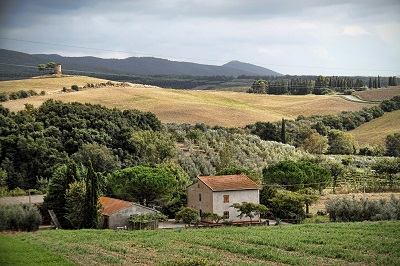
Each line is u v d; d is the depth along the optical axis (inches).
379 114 7721.5
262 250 1817.2
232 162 4532.5
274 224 3193.9
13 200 3412.9
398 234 2146.9
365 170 4793.3
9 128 4485.7
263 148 5344.5
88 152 4286.4
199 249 1899.6
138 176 3474.4
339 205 3107.8
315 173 3944.4
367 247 1834.4
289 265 1572.3
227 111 7239.2
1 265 1612.9
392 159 4785.9
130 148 4751.5
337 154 6225.4
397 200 3097.9
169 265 1359.5
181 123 6417.3
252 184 3516.2
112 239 2258.9
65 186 3179.1
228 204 3417.8
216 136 5561.0
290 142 6309.1
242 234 2321.6
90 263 1640.0
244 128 6535.4
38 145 4293.8
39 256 1766.7
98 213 3004.4
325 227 2495.1
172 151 4530.0
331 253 1726.1
